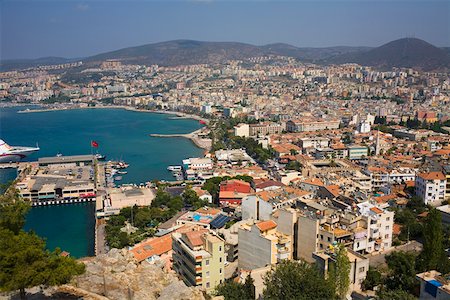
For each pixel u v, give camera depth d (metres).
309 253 176.25
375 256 182.50
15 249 70.44
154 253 184.62
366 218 183.00
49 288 82.56
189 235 161.38
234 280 152.25
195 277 149.62
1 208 82.12
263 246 172.00
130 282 88.75
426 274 129.12
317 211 189.62
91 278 87.31
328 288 108.06
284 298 104.00
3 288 67.62
